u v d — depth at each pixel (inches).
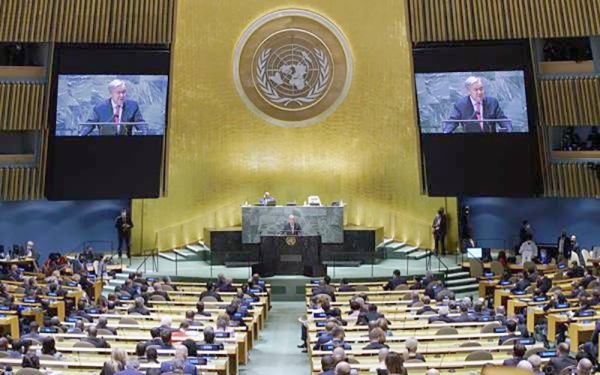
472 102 1066.1
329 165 1174.3
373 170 1160.2
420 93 1075.9
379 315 621.0
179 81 1146.0
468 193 1068.5
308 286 887.7
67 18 1063.0
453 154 1070.4
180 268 1048.8
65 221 1146.0
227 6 1165.1
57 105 1056.8
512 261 1048.8
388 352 423.5
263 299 822.5
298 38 1171.9
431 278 843.4
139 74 1067.3
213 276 985.5
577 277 887.1
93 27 1066.7
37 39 1064.8
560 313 673.6
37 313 689.0
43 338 534.6
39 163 1092.5
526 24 1065.5
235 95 1170.0
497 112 1061.1
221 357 516.7
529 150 1060.5
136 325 617.0
